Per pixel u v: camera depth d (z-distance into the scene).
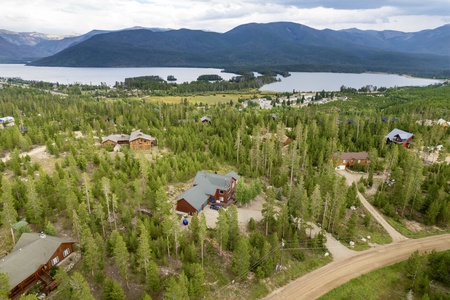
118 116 166.62
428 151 120.88
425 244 72.00
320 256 67.00
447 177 93.19
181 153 112.50
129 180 93.06
